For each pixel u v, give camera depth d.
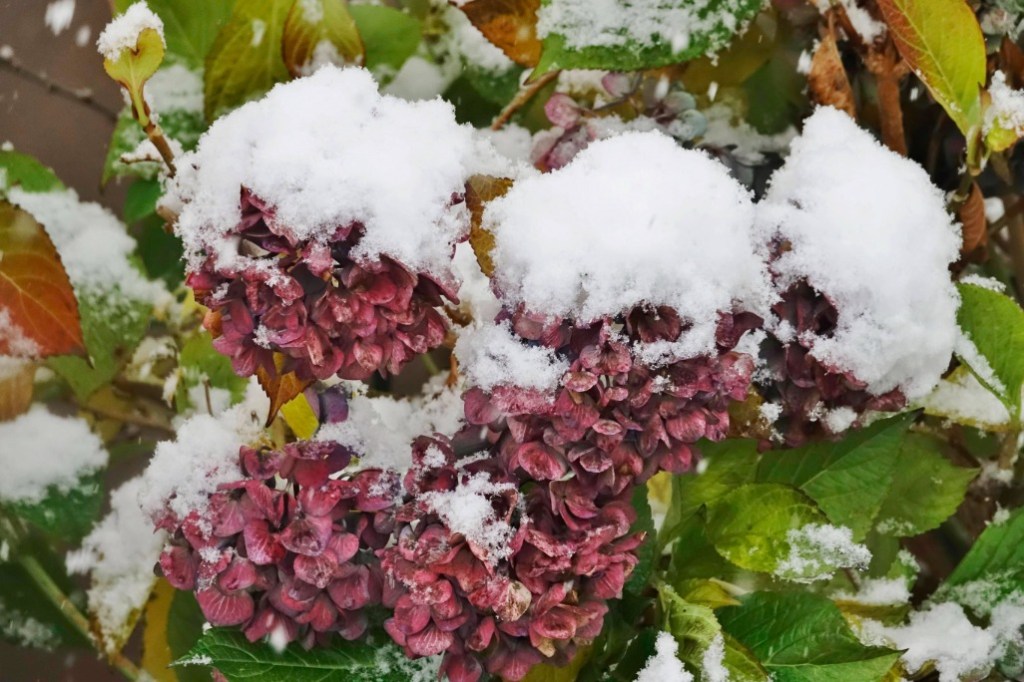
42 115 2.23
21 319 1.94
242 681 1.84
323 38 1.95
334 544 1.84
